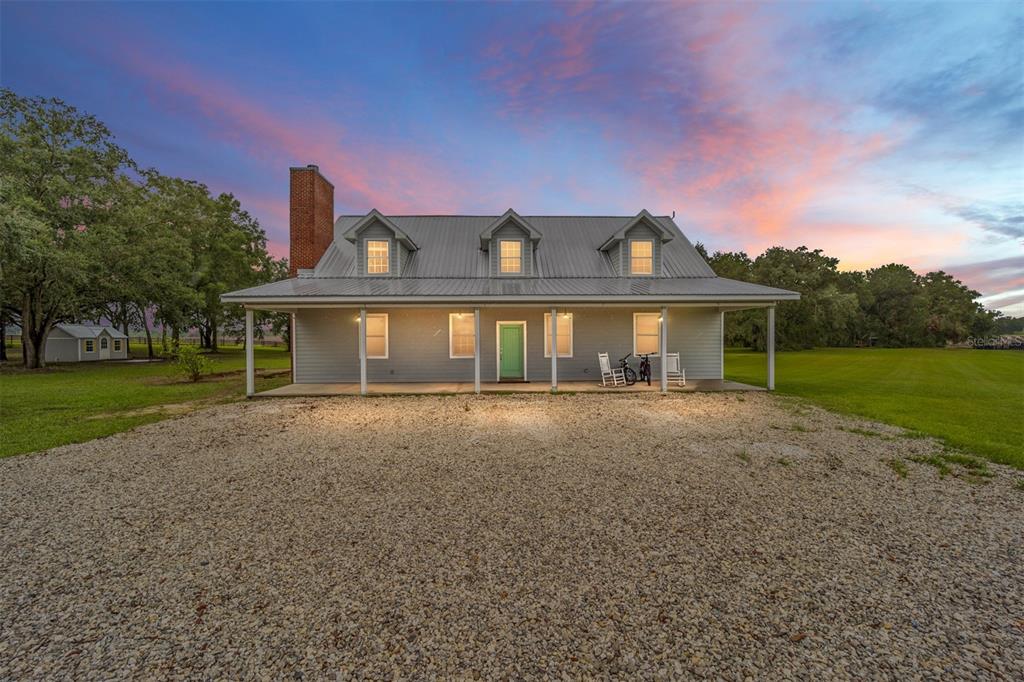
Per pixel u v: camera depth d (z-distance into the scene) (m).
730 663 2.28
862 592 2.96
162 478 5.46
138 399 11.88
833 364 24.39
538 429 8.12
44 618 2.70
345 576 3.18
